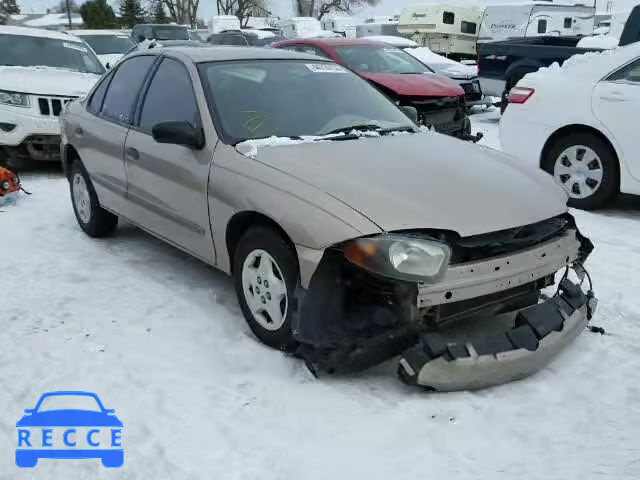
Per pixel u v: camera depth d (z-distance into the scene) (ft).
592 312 11.36
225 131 12.16
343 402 9.37
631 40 28.86
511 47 39.58
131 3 171.83
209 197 11.83
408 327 9.36
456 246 9.57
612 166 19.22
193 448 8.37
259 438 8.57
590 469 7.94
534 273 10.21
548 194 11.30
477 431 8.73
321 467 8.00
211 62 13.62
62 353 10.83
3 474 7.94
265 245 10.56
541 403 9.38
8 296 13.32
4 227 18.33
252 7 178.81
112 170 15.38
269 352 10.79
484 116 43.75
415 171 10.86
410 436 8.61
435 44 77.20
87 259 15.79
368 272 9.24
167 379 10.02
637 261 15.48
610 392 9.70
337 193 9.91
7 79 24.43
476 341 9.53
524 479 7.78
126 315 12.44
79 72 27.81
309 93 13.76
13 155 24.90
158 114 13.98
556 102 20.18
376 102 14.57
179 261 15.65
